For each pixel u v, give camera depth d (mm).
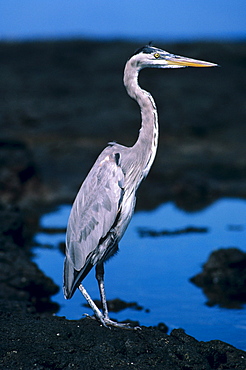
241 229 16141
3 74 41562
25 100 36125
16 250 12031
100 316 7004
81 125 32281
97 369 6254
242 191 21094
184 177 22375
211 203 19625
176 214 18094
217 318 10078
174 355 6504
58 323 7094
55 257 13781
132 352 6578
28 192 20000
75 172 23500
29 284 11109
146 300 11062
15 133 30812
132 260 13531
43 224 16953
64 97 37125
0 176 19625
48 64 43844
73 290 7062
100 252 7215
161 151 27234
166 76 40812
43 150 27266
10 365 6230
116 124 32562
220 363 6734
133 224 16891
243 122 32406
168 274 12555
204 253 13969
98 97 37031
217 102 35250
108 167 7371
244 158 25703
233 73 41125
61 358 6359
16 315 7426
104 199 7199
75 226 7219
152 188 21594
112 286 11867
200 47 45719
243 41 47469
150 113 7676
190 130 31328
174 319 10078
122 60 44344
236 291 11547
